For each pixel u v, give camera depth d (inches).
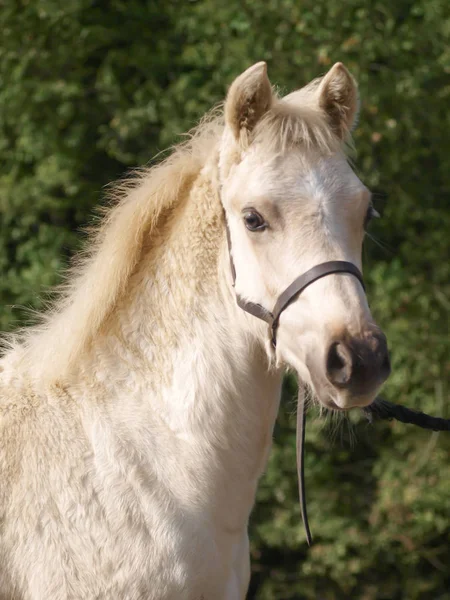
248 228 100.6
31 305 258.4
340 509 269.0
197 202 109.1
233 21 258.2
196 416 104.8
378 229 275.1
